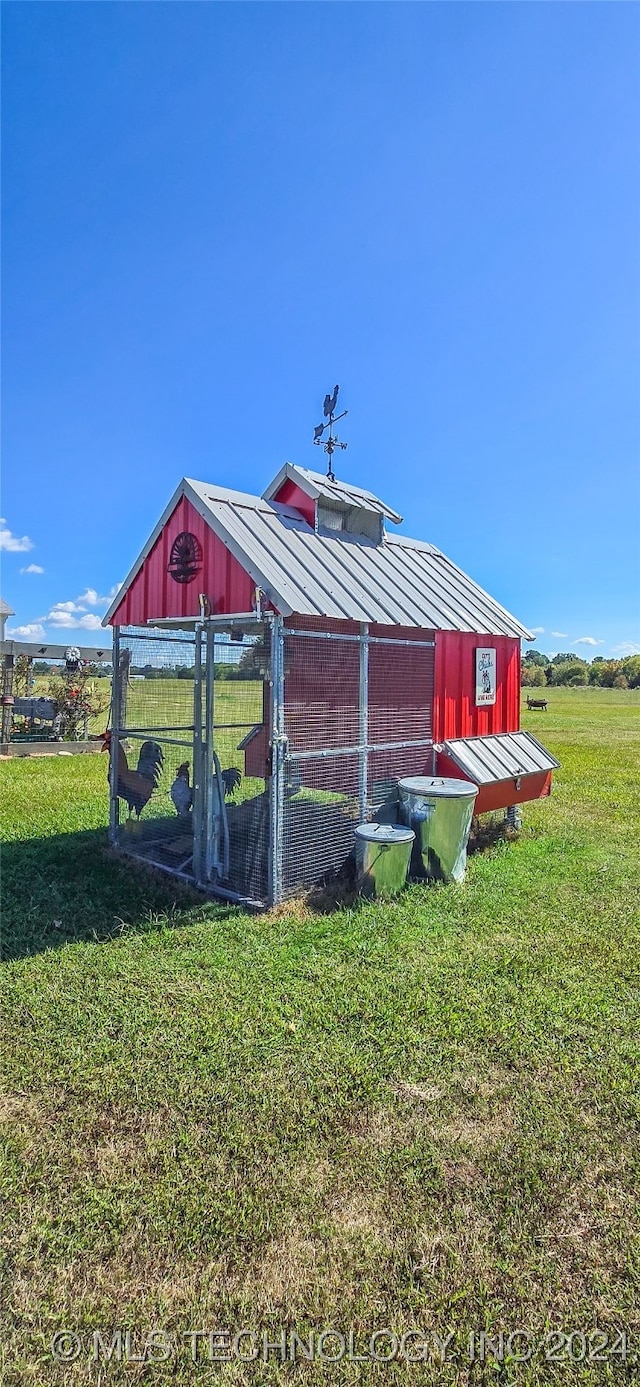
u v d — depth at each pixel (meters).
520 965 4.02
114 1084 2.79
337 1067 2.93
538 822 8.09
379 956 4.09
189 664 5.67
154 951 4.12
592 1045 3.17
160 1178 2.28
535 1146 2.47
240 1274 1.92
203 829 5.36
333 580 5.46
